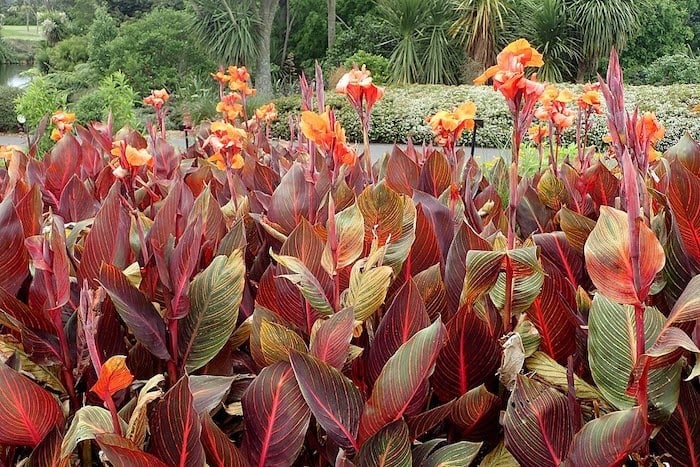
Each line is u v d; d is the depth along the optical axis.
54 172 2.85
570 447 1.07
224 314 1.40
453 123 2.24
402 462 1.08
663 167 2.08
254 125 4.44
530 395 1.14
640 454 1.16
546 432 1.14
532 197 2.26
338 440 1.15
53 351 1.35
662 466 1.14
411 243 1.56
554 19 17.06
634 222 0.98
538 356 1.39
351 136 14.46
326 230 1.76
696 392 1.20
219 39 18.28
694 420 1.18
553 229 2.18
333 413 1.16
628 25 17.34
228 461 1.10
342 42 22.45
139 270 1.56
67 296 1.30
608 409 1.29
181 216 1.69
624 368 1.21
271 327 1.25
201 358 1.39
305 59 25.19
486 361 1.30
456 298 1.50
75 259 1.72
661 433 1.19
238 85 4.13
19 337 1.41
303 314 1.51
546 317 1.46
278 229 1.91
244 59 18.67
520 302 1.40
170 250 1.45
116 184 1.58
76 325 1.42
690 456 1.18
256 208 2.32
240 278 1.41
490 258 1.31
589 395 1.31
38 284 1.41
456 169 2.35
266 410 1.18
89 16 29.36
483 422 1.25
